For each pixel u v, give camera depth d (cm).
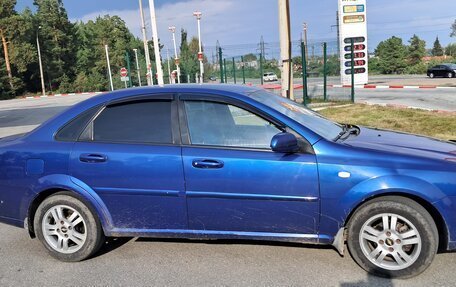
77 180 396
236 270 377
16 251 442
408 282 345
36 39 6216
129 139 395
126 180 386
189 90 400
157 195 382
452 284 339
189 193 375
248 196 363
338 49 2570
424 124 1006
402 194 344
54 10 6388
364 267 360
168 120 393
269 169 359
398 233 346
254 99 387
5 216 425
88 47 6962
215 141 379
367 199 350
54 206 407
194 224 383
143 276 375
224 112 385
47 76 6412
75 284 368
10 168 414
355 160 350
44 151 406
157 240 449
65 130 412
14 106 3219
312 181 353
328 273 364
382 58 5956
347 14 2588
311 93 2069
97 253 424
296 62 2964
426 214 338
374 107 1388
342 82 2588
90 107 413
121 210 393
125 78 3588
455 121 1015
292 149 355
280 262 387
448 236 341
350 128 445
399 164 345
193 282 360
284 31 1080
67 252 409
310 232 364
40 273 391
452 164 344
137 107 404
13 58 5922
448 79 3491
